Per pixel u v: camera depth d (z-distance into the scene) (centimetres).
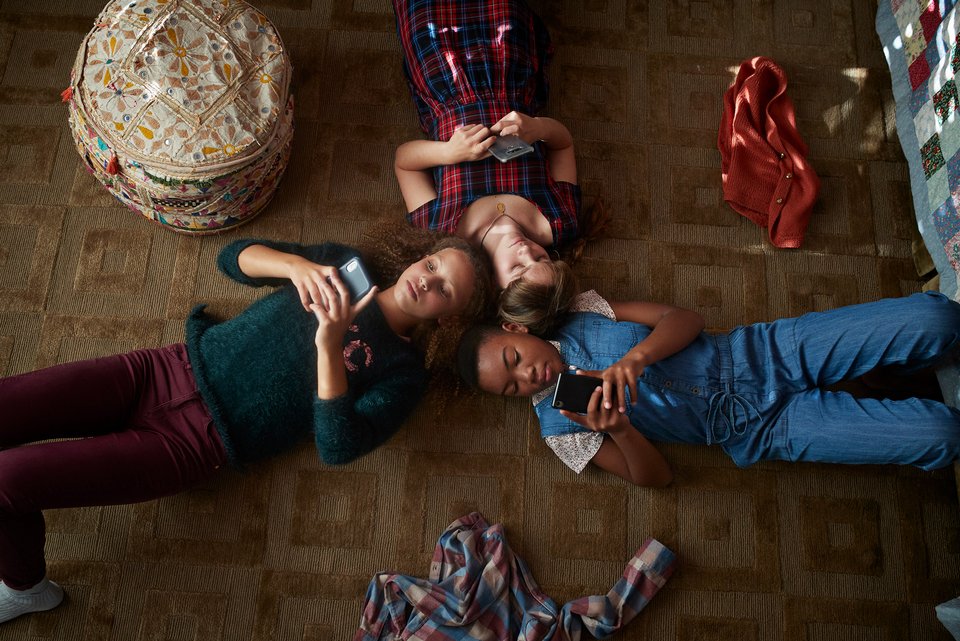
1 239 177
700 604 163
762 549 167
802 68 201
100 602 158
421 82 179
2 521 134
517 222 168
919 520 169
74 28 193
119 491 140
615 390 149
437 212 170
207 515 164
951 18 168
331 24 198
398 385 153
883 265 186
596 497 169
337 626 159
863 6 204
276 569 162
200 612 158
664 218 188
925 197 175
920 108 178
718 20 204
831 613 163
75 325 173
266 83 163
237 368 147
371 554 163
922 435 149
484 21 178
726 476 171
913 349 152
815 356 159
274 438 149
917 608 164
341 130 190
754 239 187
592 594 163
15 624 155
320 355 139
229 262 154
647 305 168
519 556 163
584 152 192
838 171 193
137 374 148
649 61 200
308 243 181
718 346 163
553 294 159
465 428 171
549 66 197
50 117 186
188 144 156
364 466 168
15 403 137
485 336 155
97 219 180
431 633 150
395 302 153
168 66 157
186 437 145
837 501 170
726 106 192
